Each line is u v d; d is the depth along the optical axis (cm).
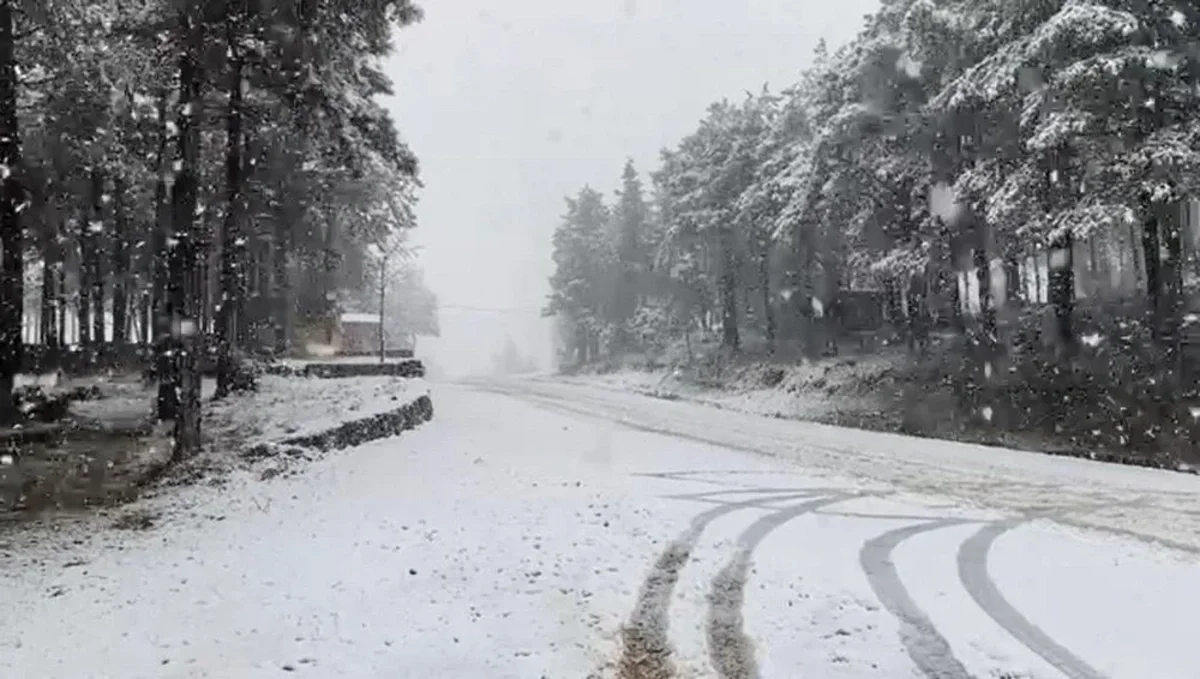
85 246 3108
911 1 2420
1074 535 969
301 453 1386
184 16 1434
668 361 4816
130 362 3388
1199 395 1698
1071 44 1741
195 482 1230
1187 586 759
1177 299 1892
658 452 1708
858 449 1772
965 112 2198
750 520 1063
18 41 1745
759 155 3738
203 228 1950
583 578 808
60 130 2144
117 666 592
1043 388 2039
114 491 1198
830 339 3606
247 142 2148
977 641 639
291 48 1605
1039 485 1314
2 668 588
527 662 606
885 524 1040
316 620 685
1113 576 793
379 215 2722
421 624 676
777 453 1709
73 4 1580
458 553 879
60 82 1909
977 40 2053
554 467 1465
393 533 962
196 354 1402
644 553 907
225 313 1944
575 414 2553
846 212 2819
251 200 2323
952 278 2833
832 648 637
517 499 1152
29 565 852
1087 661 600
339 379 2272
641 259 5856
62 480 1262
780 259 3928
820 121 2761
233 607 717
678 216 4259
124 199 2839
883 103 2488
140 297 4184
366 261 3491
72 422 1756
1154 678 570
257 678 570
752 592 773
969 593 754
